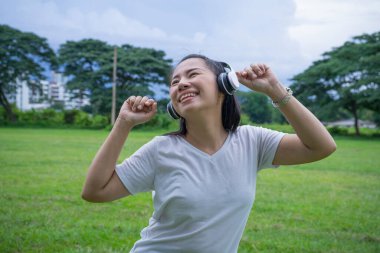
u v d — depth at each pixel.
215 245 1.92
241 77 1.94
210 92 1.92
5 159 12.07
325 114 43.81
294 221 5.71
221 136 2.04
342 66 41.88
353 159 15.11
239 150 2.00
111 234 4.82
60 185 8.06
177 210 1.90
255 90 1.95
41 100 63.03
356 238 4.95
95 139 23.09
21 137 23.23
